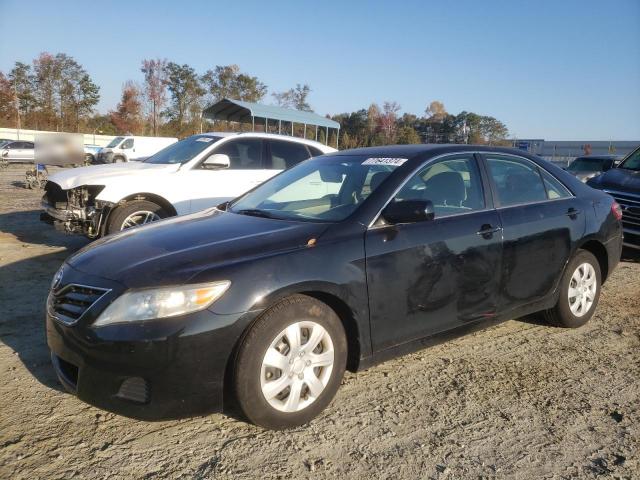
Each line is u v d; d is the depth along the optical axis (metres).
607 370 3.92
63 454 2.77
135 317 2.71
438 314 3.62
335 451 2.86
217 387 2.80
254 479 2.61
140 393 2.74
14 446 2.82
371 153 4.22
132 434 2.98
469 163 4.10
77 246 7.80
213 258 2.96
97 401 2.77
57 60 55.34
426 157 3.89
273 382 2.94
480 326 3.93
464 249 3.70
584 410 3.34
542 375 3.82
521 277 4.11
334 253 3.16
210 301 2.77
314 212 3.69
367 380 3.71
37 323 4.60
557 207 4.45
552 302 4.46
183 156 7.74
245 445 2.89
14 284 5.75
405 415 3.24
